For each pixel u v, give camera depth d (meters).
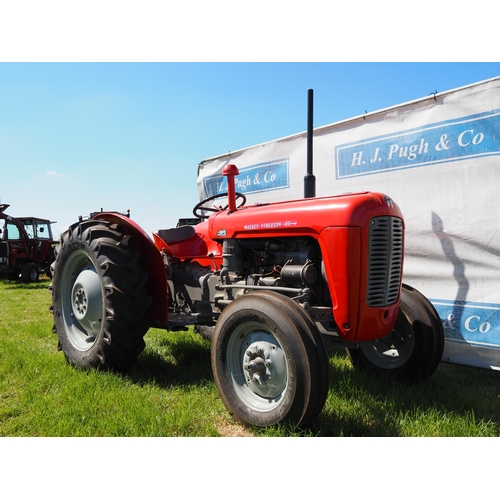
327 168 4.96
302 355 2.34
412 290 3.58
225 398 2.71
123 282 3.40
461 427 2.56
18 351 4.09
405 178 4.31
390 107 4.39
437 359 3.40
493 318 3.80
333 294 2.79
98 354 3.43
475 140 3.83
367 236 2.73
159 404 2.87
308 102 3.45
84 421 2.59
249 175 5.90
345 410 2.76
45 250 14.20
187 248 4.05
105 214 3.73
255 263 3.37
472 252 3.90
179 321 3.45
